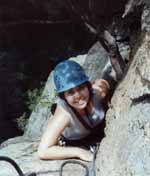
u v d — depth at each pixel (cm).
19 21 1284
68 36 1166
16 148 399
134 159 250
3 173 340
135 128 261
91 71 534
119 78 364
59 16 1201
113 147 279
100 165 286
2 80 1144
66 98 329
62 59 1155
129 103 279
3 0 1291
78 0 395
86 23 376
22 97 1080
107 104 342
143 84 262
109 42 364
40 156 345
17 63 1205
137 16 334
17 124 943
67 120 335
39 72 1167
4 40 1298
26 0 1268
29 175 305
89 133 346
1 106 1088
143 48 271
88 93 328
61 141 350
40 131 551
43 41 1241
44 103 575
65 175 320
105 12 445
